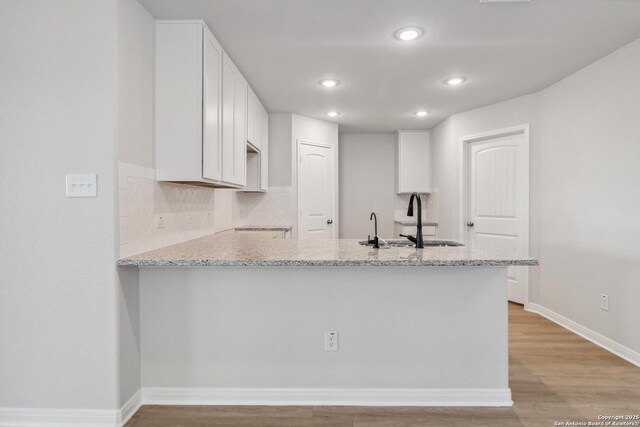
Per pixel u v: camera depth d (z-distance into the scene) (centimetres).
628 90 253
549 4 203
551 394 210
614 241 267
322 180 471
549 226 344
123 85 183
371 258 182
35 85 177
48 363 180
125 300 187
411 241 240
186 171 217
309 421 186
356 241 263
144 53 205
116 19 176
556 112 330
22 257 178
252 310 204
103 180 176
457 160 439
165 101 217
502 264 175
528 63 286
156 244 220
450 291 201
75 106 176
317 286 203
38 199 177
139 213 200
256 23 224
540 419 187
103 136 176
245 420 188
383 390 203
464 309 201
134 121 194
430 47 258
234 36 240
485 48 259
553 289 340
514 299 398
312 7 206
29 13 177
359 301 203
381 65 289
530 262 173
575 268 310
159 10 208
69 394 180
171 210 240
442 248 224
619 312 263
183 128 217
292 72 303
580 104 300
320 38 244
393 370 203
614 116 265
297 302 204
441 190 484
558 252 332
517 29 232
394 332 202
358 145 562
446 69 297
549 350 272
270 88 343
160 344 205
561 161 325
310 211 455
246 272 204
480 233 424
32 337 180
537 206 360
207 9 207
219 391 204
